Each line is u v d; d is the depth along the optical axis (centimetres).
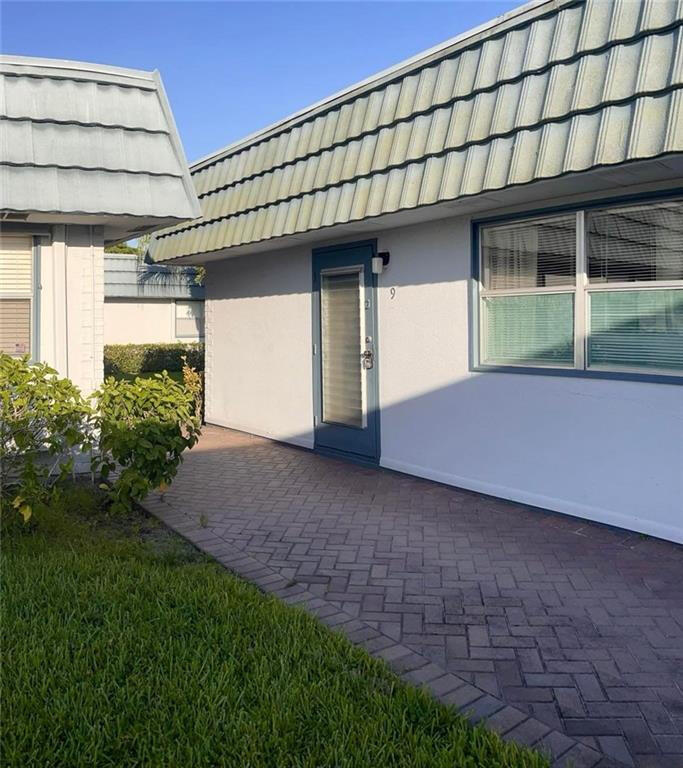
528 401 640
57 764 278
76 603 421
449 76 631
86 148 690
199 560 521
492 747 285
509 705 327
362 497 695
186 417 655
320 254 887
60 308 741
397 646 386
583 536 564
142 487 593
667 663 365
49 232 735
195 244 997
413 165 645
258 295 1031
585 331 598
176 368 2423
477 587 468
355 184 714
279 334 988
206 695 320
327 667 350
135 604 420
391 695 326
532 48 555
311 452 927
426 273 736
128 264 2488
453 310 708
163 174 722
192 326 2656
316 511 647
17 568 475
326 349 895
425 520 616
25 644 368
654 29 474
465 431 704
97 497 676
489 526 596
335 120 764
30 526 566
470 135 585
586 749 292
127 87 734
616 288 573
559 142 513
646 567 496
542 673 357
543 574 488
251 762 277
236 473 805
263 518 627
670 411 538
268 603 427
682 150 436
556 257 618
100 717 306
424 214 676
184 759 279
